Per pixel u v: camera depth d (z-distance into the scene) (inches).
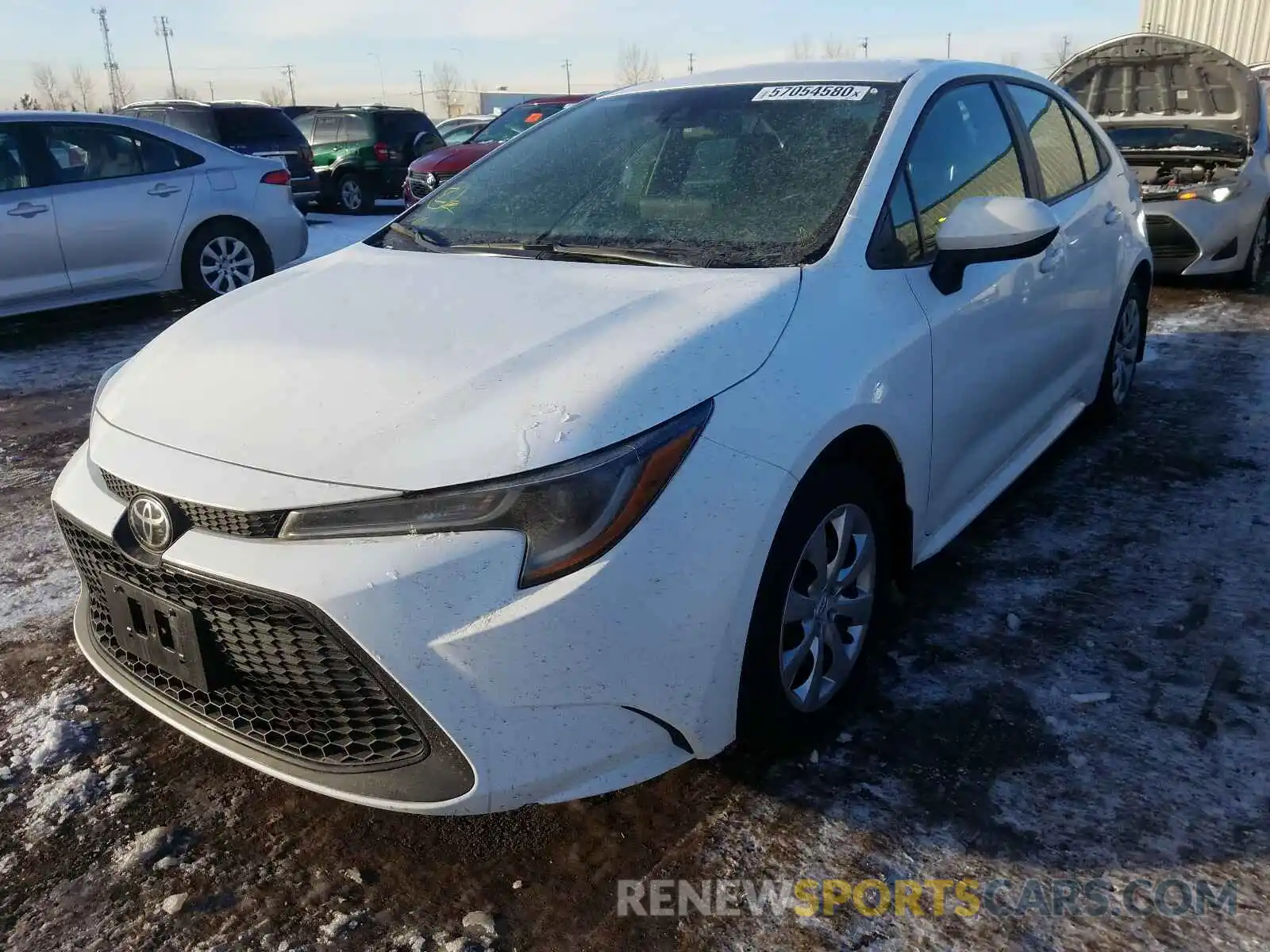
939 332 100.9
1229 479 152.5
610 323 83.2
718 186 107.0
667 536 72.6
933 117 113.6
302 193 546.3
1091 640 109.6
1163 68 288.8
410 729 72.0
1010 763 90.4
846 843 82.0
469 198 122.8
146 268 285.0
